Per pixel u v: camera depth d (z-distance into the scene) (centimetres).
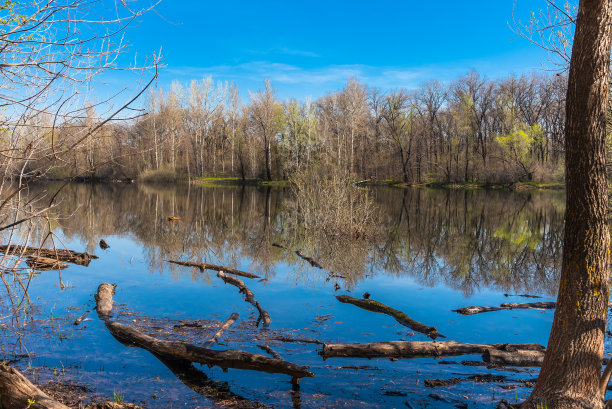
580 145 354
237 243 1522
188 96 5162
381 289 956
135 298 846
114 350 586
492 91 5044
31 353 566
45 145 373
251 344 620
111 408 413
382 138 5559
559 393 364
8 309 732
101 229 1772
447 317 764
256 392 476
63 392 457
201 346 595
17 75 332
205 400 454
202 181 5322
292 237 1655
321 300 858
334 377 517
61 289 880
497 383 503
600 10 343
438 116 5328
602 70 347
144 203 2842
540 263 1259
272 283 989
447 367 552
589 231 357
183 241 1541
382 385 496
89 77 328
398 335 670
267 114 5166
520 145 4619
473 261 1280
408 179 5225
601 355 367
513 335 675
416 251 1427
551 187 4597
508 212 2586
